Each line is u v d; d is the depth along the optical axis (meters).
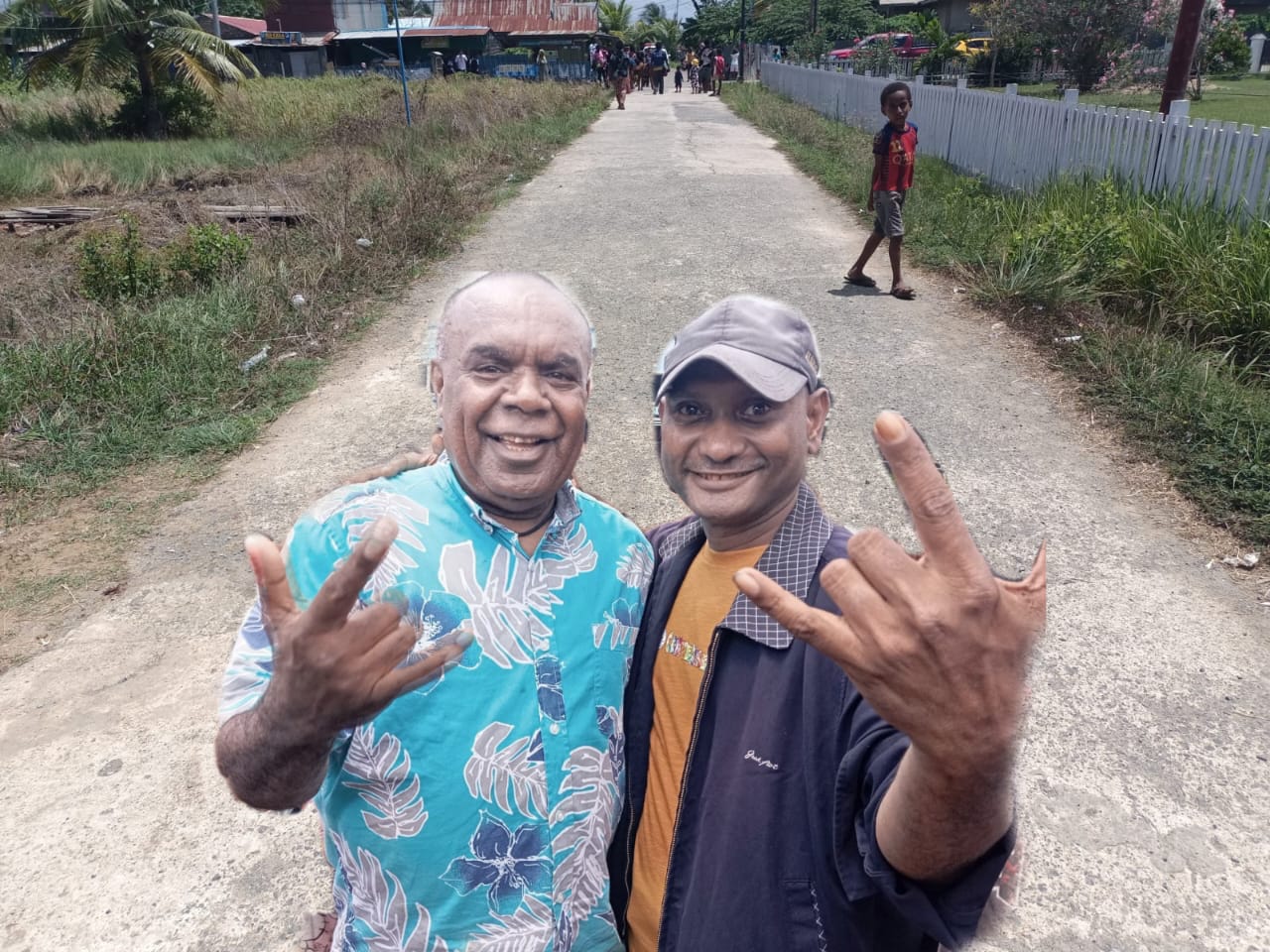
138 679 3.34
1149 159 7.86
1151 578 3.66
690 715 1.50
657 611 1.59
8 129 19.12
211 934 2.43
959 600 0.91
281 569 1.10
